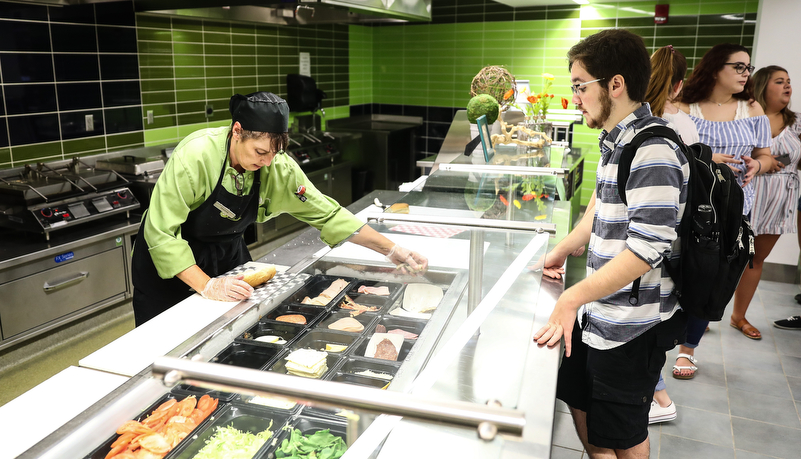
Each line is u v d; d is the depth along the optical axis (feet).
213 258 7.07
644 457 5.65
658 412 8.31
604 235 4.98
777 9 13.55
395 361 3.74
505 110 11.68
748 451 7.73
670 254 4.81
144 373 3.61
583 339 5.36
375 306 4.56
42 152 11.22
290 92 18.04
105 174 11.32
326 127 20.21
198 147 6.09
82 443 2.98
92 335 10.75
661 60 7.11
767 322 11.73
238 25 15.85
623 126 4.73
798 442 7.91
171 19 13.71
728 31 16.97
